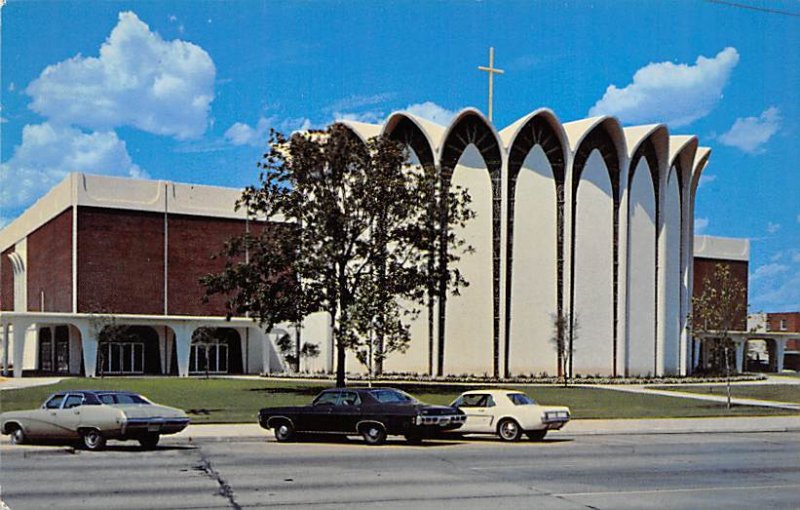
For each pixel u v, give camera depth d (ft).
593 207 191.52
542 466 61.05
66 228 214.48
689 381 188.44
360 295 135.33
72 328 203.62
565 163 189.16
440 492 48.08
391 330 133.39
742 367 275.80
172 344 212.64
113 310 204.54
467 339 183.83
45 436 71.00
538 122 189.16
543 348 185.37
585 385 171.12
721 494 48.24
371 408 76.89
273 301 140.15
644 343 196.85
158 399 123.75
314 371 201.67
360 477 54.29
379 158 141.38
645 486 51.13
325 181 141.28
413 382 171.94
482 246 185.16
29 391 130.31
